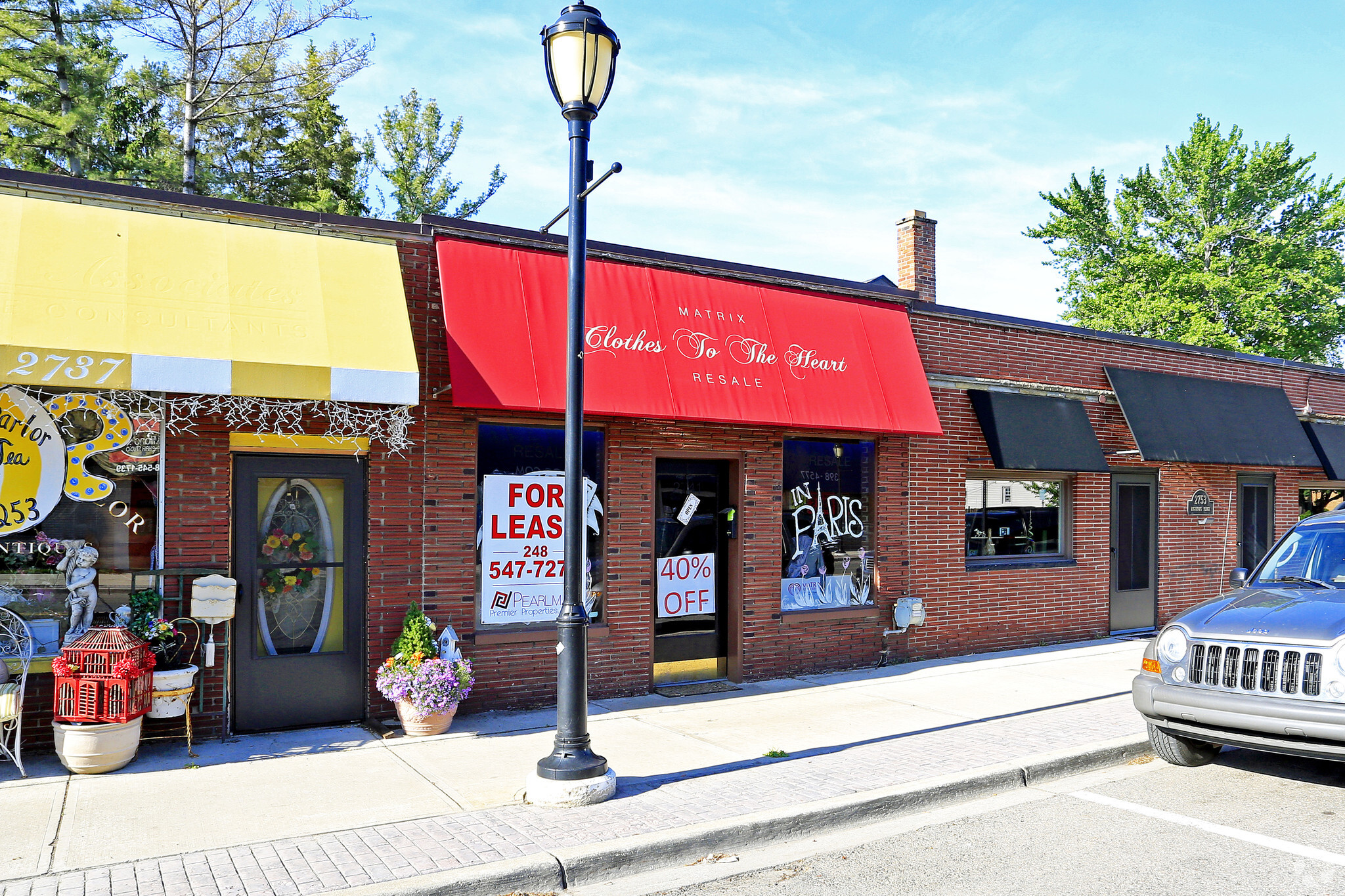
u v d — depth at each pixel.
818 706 9.27
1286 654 6.40
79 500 7.39
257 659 8.00
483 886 4.94
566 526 6.45
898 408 11.11
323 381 7.38
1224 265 36.56
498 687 9.04
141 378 6.76
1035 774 7.13
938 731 8.20
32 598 7.25
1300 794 6.80
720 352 10.03
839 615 11.33
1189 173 37.62
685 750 7.58
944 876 5.23
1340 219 36.12
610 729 8.30
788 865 5.46
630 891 5.10
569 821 5.81
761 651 10.70
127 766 6.91
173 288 7.23
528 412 9.11
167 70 26.61
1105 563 14.11
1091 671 11.31
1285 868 5.30
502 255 9.03
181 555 7.65
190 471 7.70
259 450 8.05
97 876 4.88
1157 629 14.78
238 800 6.17
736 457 10.59
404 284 8.60
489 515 9.13
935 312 12.39
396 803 6.16
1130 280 37.03
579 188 6.55
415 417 8.64
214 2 25.72
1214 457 14.39
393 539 8.52
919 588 12.10
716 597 10.76
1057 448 12.88
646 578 9.92
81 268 6.97
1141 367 14.73
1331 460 16.36
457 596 8.80
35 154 24.33
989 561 13.05
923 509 12.18
